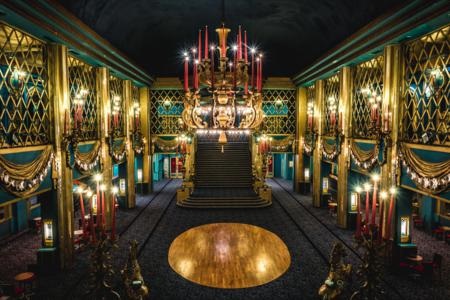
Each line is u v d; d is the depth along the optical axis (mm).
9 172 7145
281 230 13742
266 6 13617
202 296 8414
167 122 21047
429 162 8102
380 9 9539
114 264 10211
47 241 9625
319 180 17203
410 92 9461
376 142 10266
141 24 14766
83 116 12172
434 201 13414
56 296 8242
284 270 9914
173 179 26703
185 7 13875
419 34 8773
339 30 12633
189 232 13492
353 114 13156
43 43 9227
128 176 16859
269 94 21094
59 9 8328
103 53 11930
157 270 9914
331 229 13656
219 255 11086
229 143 23656
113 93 15281
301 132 20500
